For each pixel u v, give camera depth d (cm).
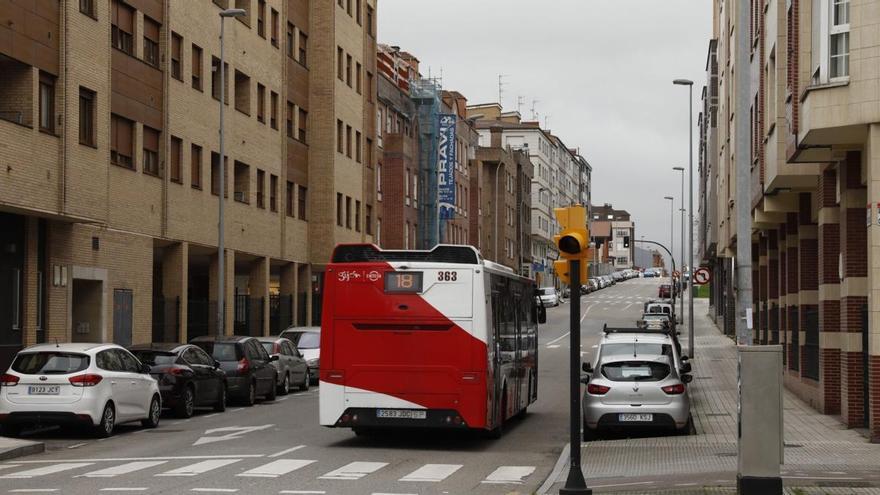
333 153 5484
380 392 1919
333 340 1941
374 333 1930
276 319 5059
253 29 4603
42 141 2783
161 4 3725
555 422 2502
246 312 4666
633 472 1548
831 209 2322
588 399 2081
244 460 1695
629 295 12762
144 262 3591
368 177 6391
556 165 15412
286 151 5041
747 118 1788
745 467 1234
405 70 7669
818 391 2488
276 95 4938
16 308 2838
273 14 4916
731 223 4688
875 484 1327
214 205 4197
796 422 2250
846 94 1827
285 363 3438
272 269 5347
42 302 2980
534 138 13688
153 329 3747
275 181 4928
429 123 7488
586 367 2278
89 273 3209
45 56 2814
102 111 3141
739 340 1747
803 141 1962
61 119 2875
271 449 1880
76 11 2969
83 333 3281
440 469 1612
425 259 1933
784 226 3322
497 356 2022
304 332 3966
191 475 1488
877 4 1802
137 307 3534
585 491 1224
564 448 1925
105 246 3319
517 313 2352
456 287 1914
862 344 2077
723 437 2064
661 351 2152
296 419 2542
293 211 5181
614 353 2147
